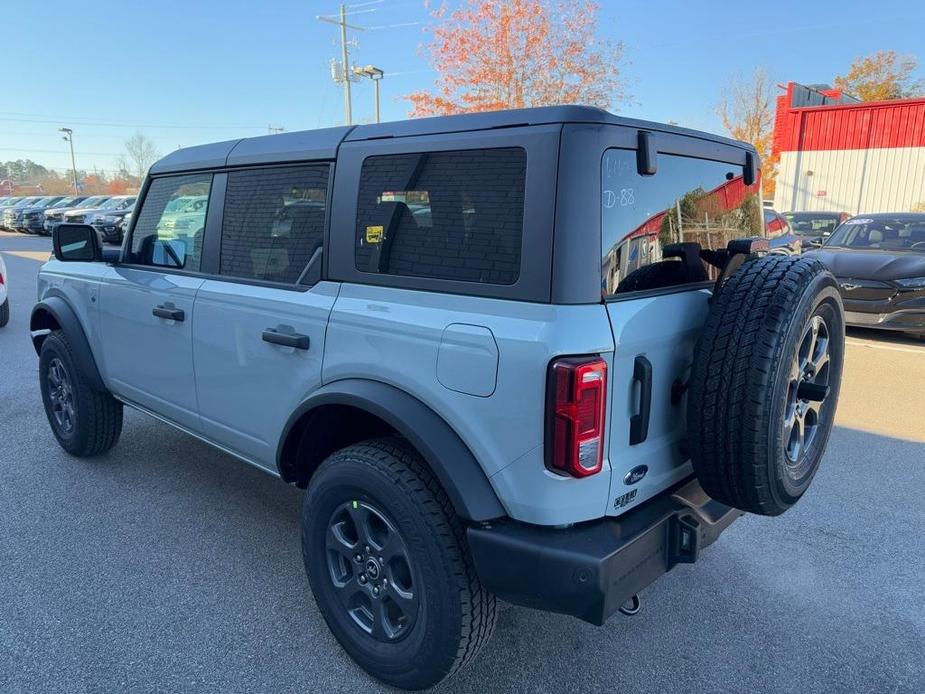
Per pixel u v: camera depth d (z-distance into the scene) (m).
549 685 2.63
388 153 2.54
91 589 3.19
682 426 2.50
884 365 7.77
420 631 2.39
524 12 16.64
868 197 24.53
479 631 2.35
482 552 2.21
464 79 17.34
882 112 23.80
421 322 2.33
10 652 2.74
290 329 2.83
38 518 3.88
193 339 3.39
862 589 3.30
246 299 3.04
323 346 2.68
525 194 2.12
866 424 5.71
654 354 2.28
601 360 2.05
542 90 17.05
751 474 2.22
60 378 4.65
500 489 2.19
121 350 4.01
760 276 2.30
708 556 3.60
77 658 2.71
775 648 2.87
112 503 4.08
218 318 3.21
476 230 2.25
